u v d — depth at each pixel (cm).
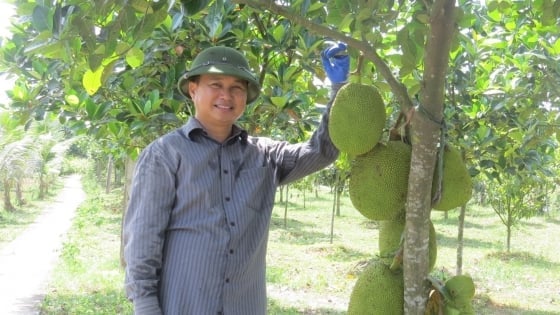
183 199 200
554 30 388
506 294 834
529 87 444
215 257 198
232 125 219
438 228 1686
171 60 325
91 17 164
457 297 188
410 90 242
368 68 263
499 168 573
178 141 206
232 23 314
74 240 1205
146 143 391
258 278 215
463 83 480
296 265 1026
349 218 1911
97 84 215
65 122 392
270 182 222
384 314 201
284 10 183
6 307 689
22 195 2348
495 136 520
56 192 2798
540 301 791
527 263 1091
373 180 208
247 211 208
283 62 338
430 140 183
